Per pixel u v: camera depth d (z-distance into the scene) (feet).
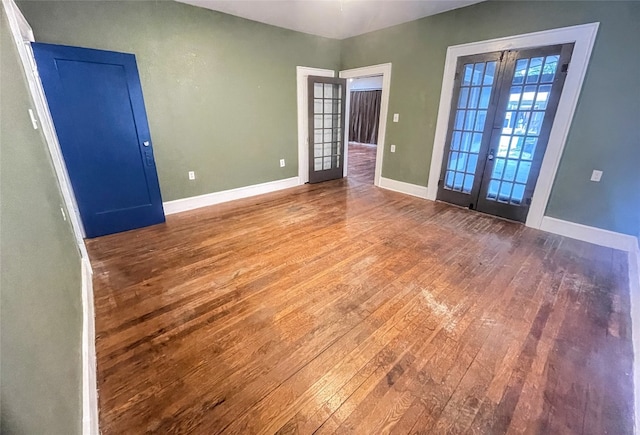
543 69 10.04
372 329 6.06
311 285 7.53
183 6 11.05
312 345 5.63
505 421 4.26
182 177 12.61
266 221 11.73
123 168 10.39
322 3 11.12
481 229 11.00
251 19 12.96
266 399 4.57
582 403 4.52
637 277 7.75
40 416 2.38
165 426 4.15
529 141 10.83
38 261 3.51
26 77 5.93
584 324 6.19
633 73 8.45
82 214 9.91
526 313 6.54
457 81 12.37
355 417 4.32
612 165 9.23
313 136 16.94
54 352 3.19
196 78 11.99
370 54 15.48
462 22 11.68
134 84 10.09
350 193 15.71
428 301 6.94
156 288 7.36
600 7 8.62
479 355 5.43
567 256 9.00
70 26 9.01
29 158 4.37
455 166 13.39
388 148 15.92
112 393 4.61
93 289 7.29
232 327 6.07
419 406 4.49
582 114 9.51
